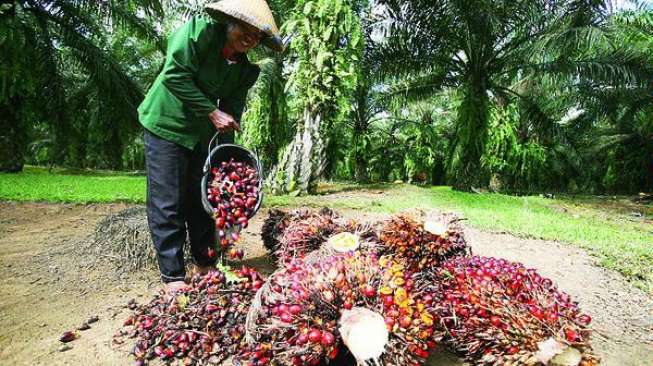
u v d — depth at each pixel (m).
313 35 8.23
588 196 15.52
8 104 11.02
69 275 2.92
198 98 2.44
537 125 12.66
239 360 1.79
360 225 2.77
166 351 1.89
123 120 12.48
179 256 2.62
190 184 2.79
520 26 10.56
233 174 2.50
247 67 2.81
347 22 8.12
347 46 8.48
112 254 3.23
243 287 2.07
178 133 2.54
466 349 1.82
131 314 2.33
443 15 10.16
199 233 2.93
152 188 2.57
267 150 10.13
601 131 20.23
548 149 15.64
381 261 1.74
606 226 6.32
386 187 10.91
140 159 26.66
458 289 1.93
